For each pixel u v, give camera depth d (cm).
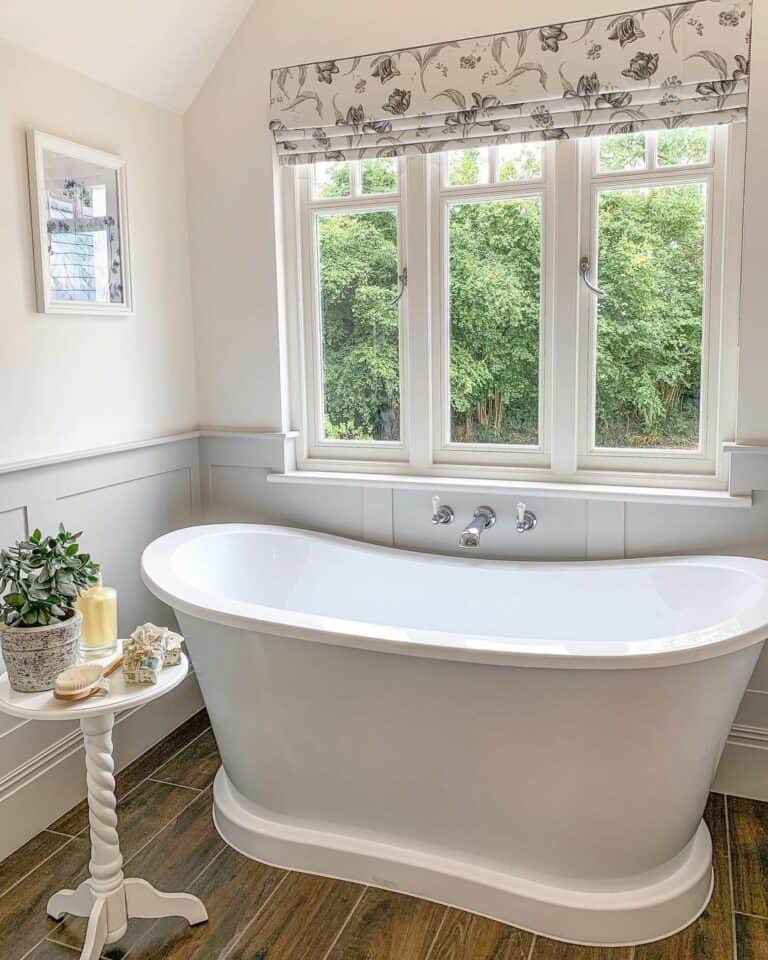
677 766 182
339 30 266
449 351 279
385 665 189
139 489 277
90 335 254
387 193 277
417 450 284
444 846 202
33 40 224
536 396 271
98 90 252
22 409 229
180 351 296
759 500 238
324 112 271
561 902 189
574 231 253
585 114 242
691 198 244
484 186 265
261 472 299
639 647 172
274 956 185
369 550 277
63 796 241
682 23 228
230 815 224
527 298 267
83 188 245
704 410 251
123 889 184
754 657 193
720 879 208
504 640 181
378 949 186
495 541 271
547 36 242
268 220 285
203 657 216
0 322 221
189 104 289
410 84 259
